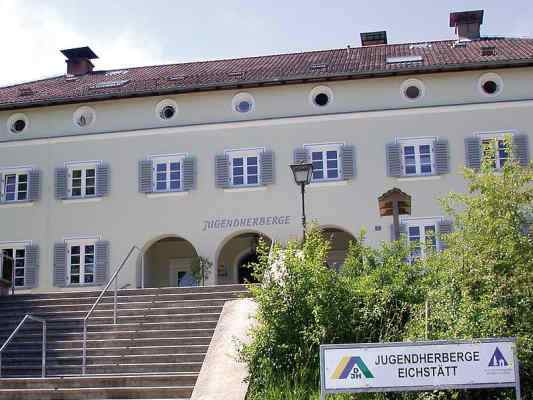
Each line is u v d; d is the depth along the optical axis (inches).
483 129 1050.7
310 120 1080.2
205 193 1085.8
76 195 1120.8
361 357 378.0
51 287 1094.4
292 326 481.7
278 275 505.7
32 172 1132.5
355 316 487.8
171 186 1101.1
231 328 533.0
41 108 1149.7
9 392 522.3
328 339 473.1
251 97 1102.4
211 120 1103.6
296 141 1079.0
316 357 465.1
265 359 466.3
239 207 1074.7
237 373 464.4
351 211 1049.5
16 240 1117.1
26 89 1211.9
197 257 1075.3
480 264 431.8
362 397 414.6
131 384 524.1
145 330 660.1
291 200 1064.8
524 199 444.5
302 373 453.1
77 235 1104.8
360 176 1057.5
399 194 608.7
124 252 1090.7
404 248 553.0
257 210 1070.4
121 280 1082.1
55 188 1123.3
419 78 1072.2
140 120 1122.7
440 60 1080.2
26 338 692.7
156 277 1170.6
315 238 553.3
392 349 377.7
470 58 1077.1
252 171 1085.8
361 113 1070.4
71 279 1096.8
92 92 1143.0
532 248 431.5
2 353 657.0
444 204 479.8
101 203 1108.5
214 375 464.8
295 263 506.9
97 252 1093.1
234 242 1159.6
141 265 1090.1
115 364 597.6
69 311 762.2
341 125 1074.1
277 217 1064.2
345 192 1055.0
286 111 1089.4
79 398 512.1
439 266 472.7
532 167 465.7
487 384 371.6
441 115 1061.1
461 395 403.9
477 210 450.0
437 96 1066.1
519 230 439.2
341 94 1083.3
